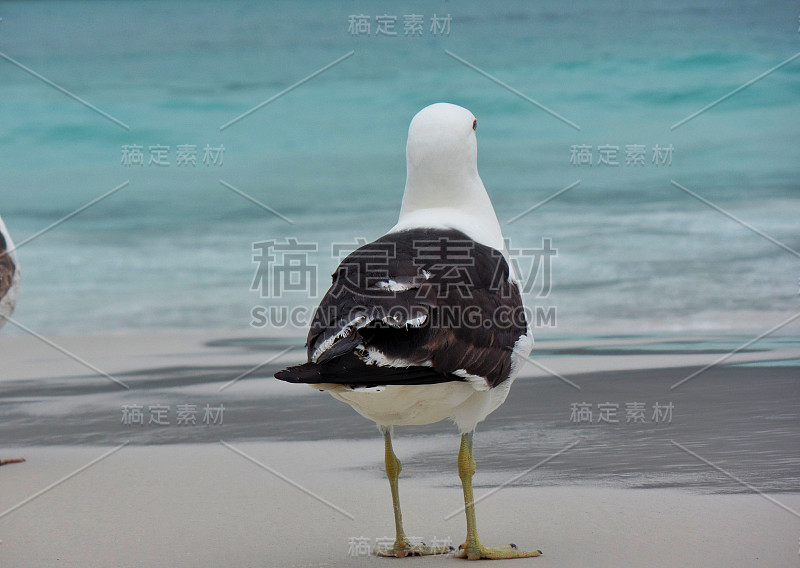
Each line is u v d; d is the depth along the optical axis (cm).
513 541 207
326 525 213
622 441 237
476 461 232
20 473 231
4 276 251
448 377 195
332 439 243
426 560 203
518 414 250
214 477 229
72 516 216
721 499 216
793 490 219
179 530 211
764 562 199
